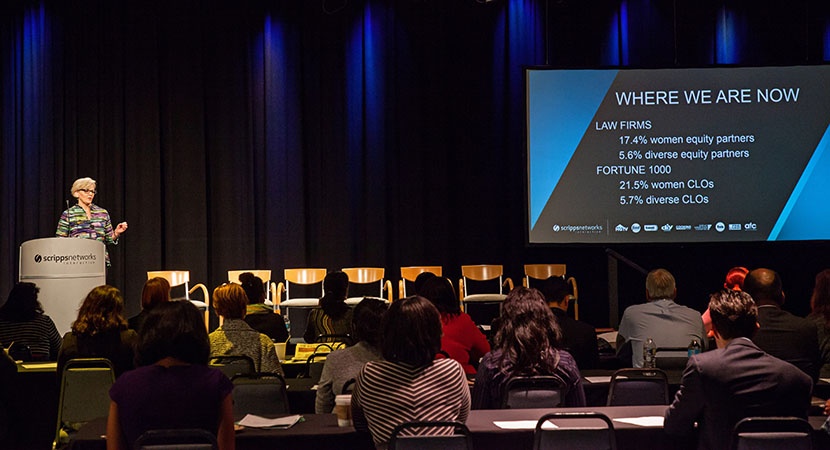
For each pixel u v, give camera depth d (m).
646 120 8.40
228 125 9.52
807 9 9.34
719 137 8.35
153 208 9.45
